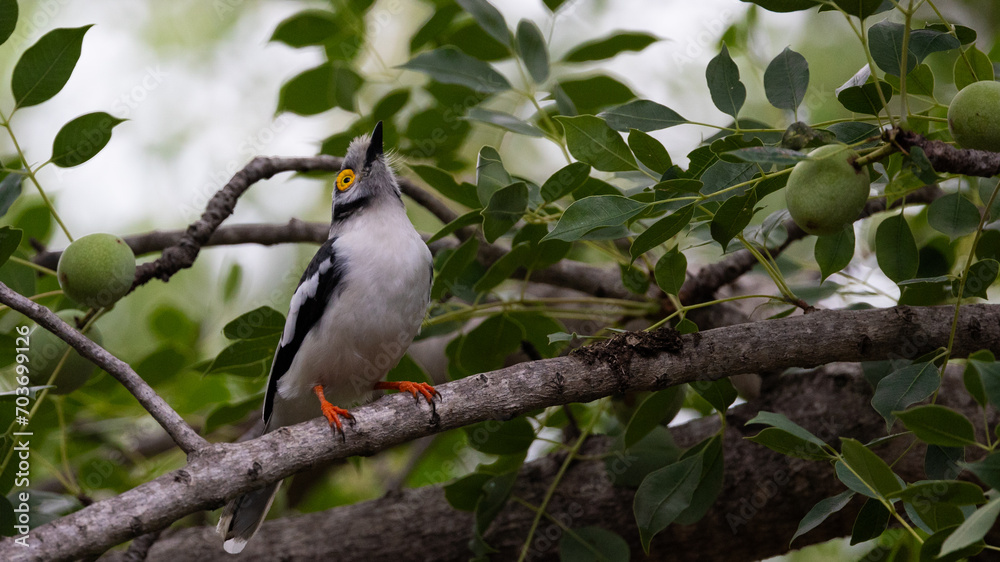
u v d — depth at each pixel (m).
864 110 7.08
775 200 14.26
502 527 10.67
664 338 7.58
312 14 11.51
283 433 7.09
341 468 15.13
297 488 14.88
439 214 12.09
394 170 11.48
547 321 10.73
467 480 9.77
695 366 7.53
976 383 5.52
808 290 10.05
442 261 10.73
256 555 10.89
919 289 8.42
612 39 10.86
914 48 7.49
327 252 9.78
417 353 14.44
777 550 10.54
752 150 6.04
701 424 10.96
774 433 6.71
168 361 12.18
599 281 12.55
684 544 10.46
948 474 6.87
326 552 10.84
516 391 7.47
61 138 8.58
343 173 10.71
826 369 10.66
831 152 6.26
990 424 9.64
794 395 10.67
